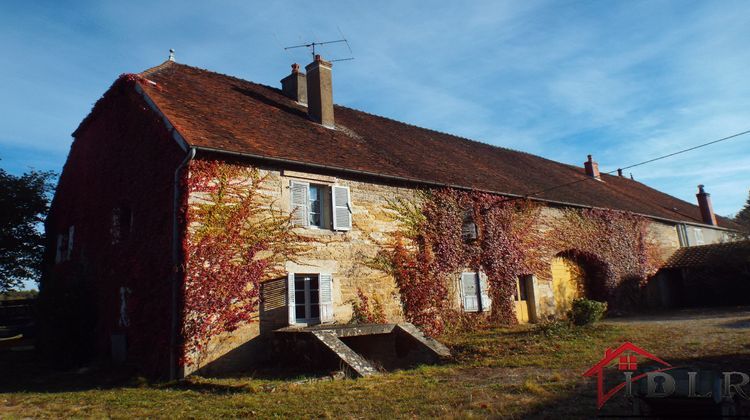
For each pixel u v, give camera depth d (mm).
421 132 21375
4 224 17922
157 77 13922
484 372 8867
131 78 12875
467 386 7676
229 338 10594
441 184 15164
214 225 10766
